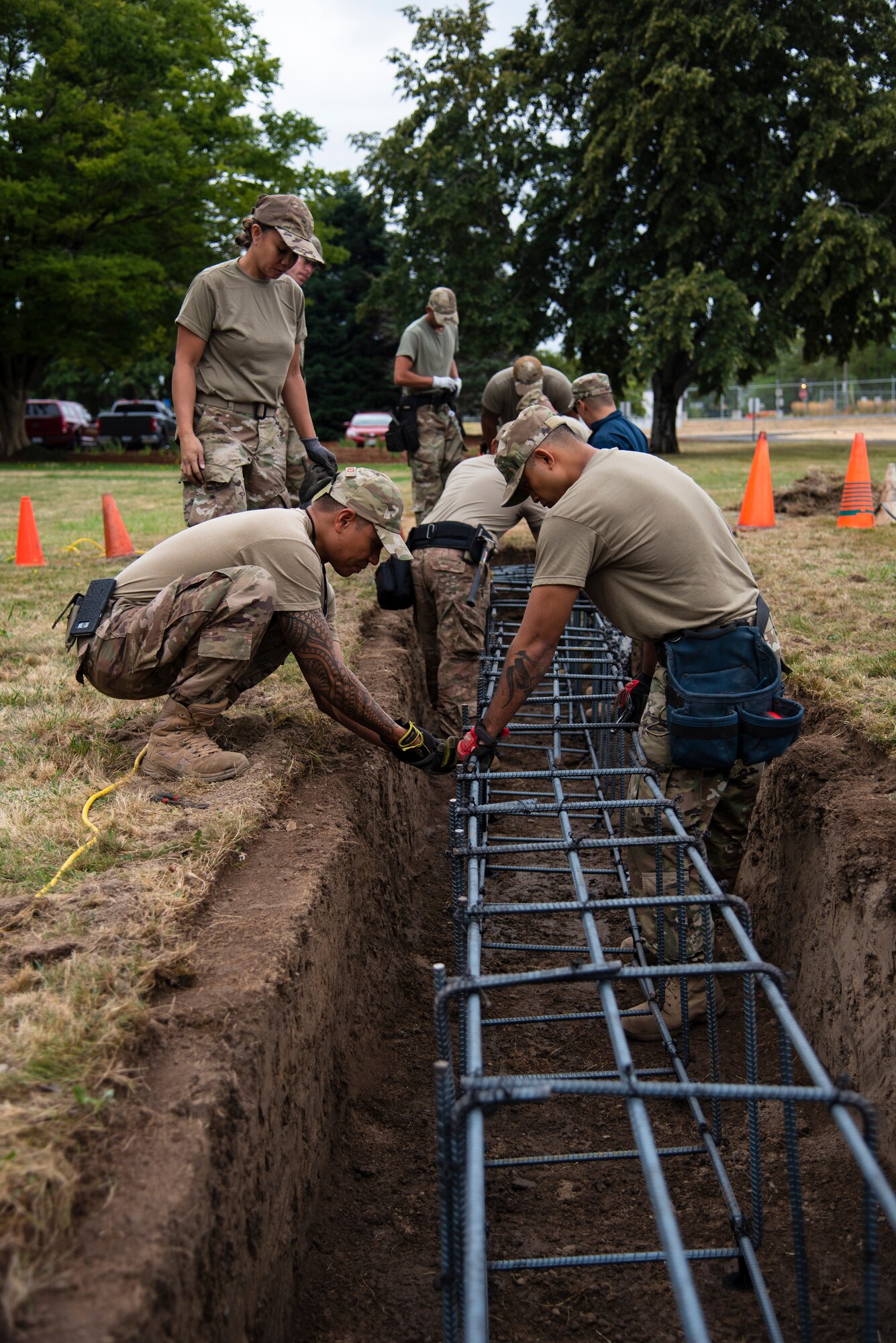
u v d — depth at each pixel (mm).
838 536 8648
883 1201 1633
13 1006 2322
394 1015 3910
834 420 45750
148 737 4180
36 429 31297
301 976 2791
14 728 4246
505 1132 3416
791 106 22453
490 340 26203
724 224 22703
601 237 24516
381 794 4336
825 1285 2664
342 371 43062
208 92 26812
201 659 3590
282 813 3629
